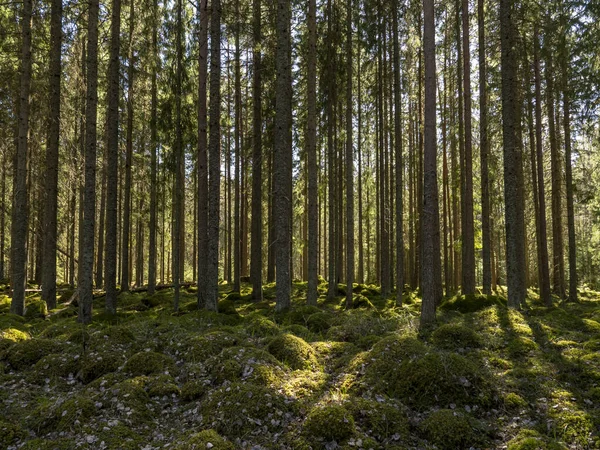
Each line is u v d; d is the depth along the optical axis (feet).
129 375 19.77
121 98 54.24
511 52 35.78
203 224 43.11
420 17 52.03
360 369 19.26
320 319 30.94
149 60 48.03
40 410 15.94
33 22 42.91
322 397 16.84
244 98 69.05
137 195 60.34
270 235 72.33
